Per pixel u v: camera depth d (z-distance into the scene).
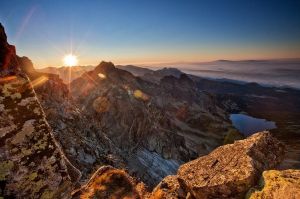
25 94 10.41
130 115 173.50
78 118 63.56
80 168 32.34
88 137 56.28
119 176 13.61
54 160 9.95
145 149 162.75
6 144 9.30
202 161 14.13
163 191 14.38
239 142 14.25
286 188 9.52
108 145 75.62
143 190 15.95
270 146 13.62
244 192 11.06
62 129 44.12
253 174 11.32
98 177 13.51
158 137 180.25
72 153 35.66
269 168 12.55
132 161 120.19
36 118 10.24
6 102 9.90
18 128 9.71
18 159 9.28
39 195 9.22
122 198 12.62
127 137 157.62
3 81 10.16
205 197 11.77
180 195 13.62
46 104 54.19
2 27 11.04
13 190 8.90
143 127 173.75
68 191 9.88
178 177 13.83
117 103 177.75
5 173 8.94
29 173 9.29
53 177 9.68
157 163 150.38
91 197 12.37
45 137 10.11
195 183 12.35
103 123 158.25
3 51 10.65
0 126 9.44
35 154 9.65
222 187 11.38
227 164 12.73
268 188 10.10
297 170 10.66
